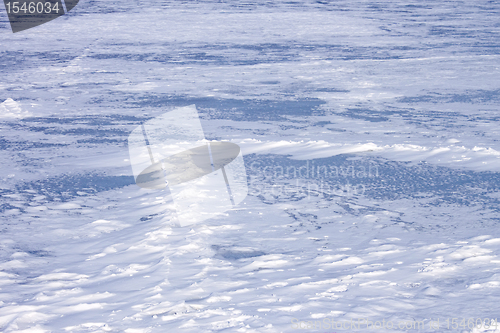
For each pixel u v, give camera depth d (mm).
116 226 5480
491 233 5039
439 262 4215
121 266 4379
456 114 11891
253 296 3635
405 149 8734
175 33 29188
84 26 32156
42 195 6648
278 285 3846
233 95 14477
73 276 4219
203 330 3100
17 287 4023
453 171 7422
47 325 3287
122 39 27250
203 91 15039
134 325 3230
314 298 3545
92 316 3406
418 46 24672
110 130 10664
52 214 5914
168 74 17953
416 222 5445
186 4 43719
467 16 37344
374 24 33031
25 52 23172
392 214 5719
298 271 4164
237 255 4605
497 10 41188
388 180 7066
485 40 26500
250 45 25234
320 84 16094
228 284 3908
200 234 5105
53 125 11211
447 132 10125
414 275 3938
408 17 36625
